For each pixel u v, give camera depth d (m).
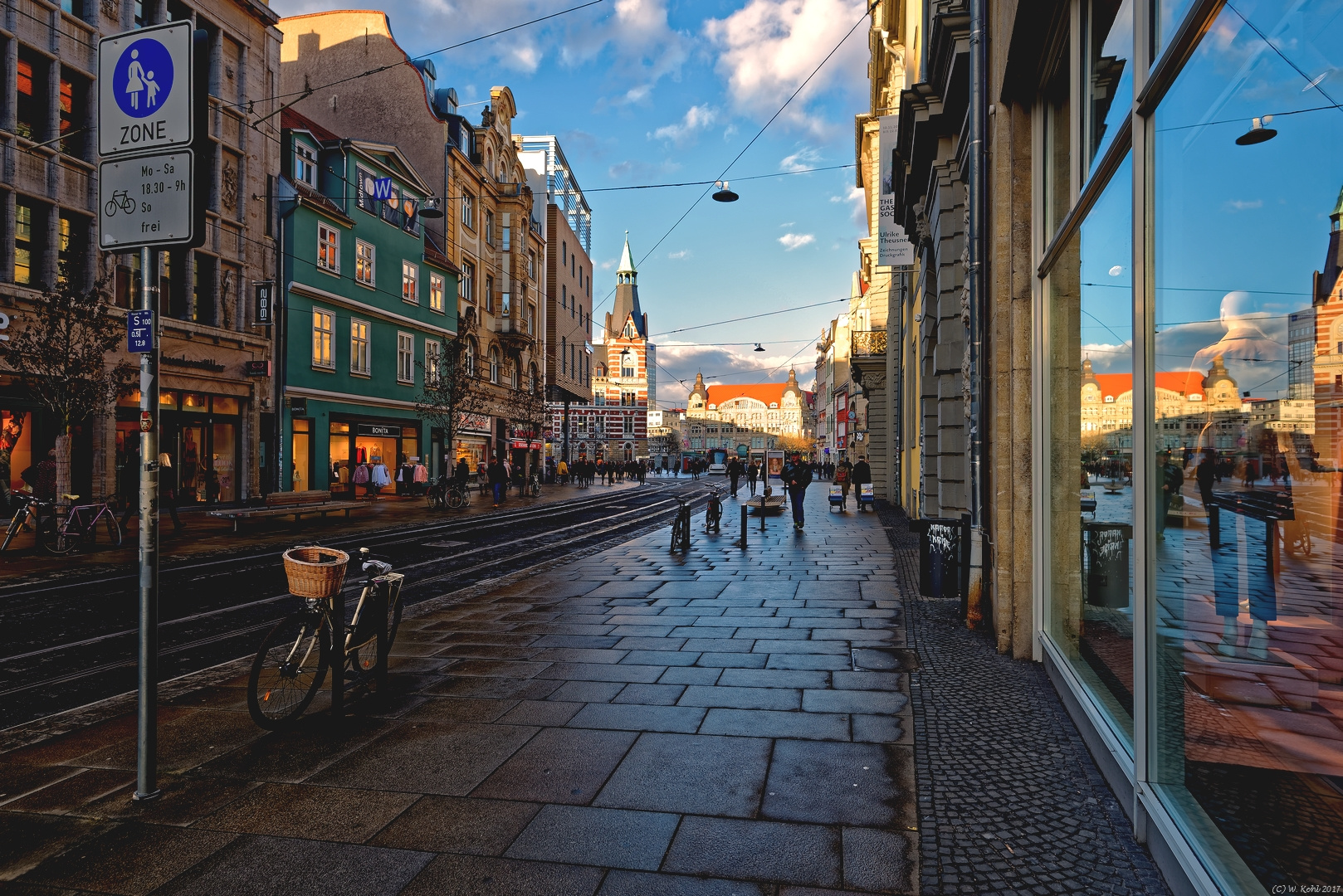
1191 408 2.70
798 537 14.83
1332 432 2.00
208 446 20.88
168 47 3.76
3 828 3.35
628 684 5.26
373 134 33.59
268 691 4.42
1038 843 3.05
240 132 21.70
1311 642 2.14
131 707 4.97
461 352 27.95
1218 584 2.55
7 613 7.95
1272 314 2.23
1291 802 2.21
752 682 5.25
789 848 3.08
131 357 17.88
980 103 6.59
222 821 3.38
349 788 3.68
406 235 29.72
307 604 4.61
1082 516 4.41
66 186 16.78
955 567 8.16
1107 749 3.51
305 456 24.50
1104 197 3.87
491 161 39.06
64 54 16.77
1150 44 3.05
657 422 147.62
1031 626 5.64
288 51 34.44
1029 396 5.63
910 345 19.09
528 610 7.83
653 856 3.03
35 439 16.19
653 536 15.30
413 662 5.87
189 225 3.66
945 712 4.55
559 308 54.31
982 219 6.63
